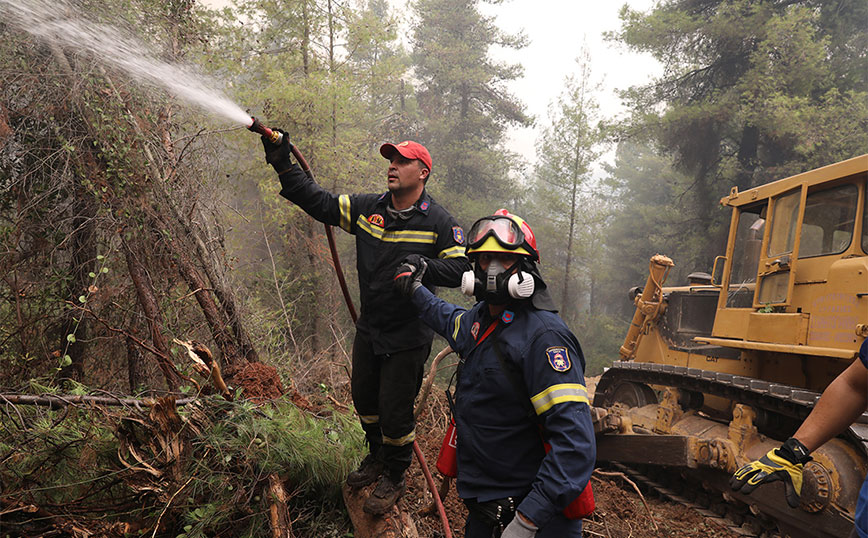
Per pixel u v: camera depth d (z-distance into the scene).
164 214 4.42
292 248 11.30
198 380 4.03
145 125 4.49
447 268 2.81
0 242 4.02
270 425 3.22
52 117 4.05
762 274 5.33
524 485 2.25
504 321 2.25
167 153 4.68
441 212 2.95
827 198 4.77
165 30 4.89
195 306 4.91
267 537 3.01
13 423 3.02
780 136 15.38
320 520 3.33
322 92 10.35
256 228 9.51
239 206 9.37
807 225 4.93
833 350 4.40
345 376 6.80
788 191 5.12
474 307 2.45
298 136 10.75
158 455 2.92
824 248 4.75
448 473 2.60
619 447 6.19
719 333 5.85
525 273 2.19
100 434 3.19
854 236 4.47
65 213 4.33
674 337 7.06
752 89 15.93
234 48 9.57
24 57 3.92
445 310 2.55
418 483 4.32
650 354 7.48
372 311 3.00
